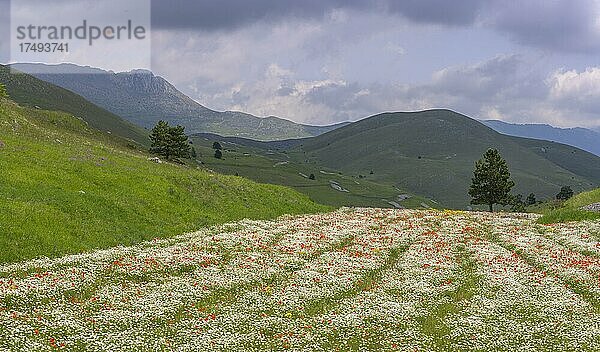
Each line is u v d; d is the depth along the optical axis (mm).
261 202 63031
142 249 35375
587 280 30500
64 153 55094
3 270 27531
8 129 65062
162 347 18562
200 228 46500
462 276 31547
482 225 55719
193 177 60562
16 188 39656
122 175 51875
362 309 24250
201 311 23109
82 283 25875
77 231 36188
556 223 57750
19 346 17469
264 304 24625
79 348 18062
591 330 21891
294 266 32750
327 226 50625
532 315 24016
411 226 52281
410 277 31125
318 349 19203
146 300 23906
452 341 20625
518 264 34969
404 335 21000
